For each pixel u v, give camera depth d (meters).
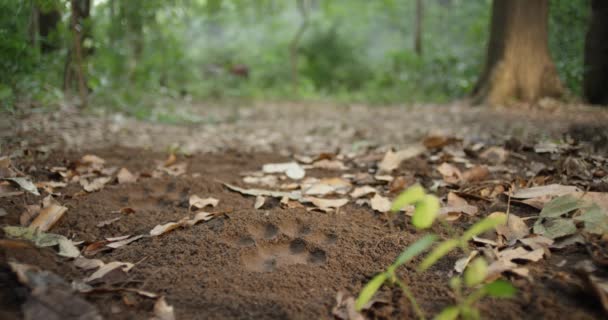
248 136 4.76
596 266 1.51
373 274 1.61
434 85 10.37
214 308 1.42
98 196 2.42
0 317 1.30
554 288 1.42
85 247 1.87
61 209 2.05
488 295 1.41
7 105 3.31
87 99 5.02
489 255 1.60
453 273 1.58
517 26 6.75
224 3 13.02
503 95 6.81
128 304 1.44
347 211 2.22
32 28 3.72
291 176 2.85
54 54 4.47
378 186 2.64
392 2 14.09
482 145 3.20
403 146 3.67
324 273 1.63
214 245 1.82
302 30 12.01
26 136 3.49
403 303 1.42
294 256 1.80
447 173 2.62
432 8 13.73
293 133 5.02
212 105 8.41
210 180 2.66
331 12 14.55
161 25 6.70
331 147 4.01
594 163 2.63
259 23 14.73
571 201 1.83
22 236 1.76
